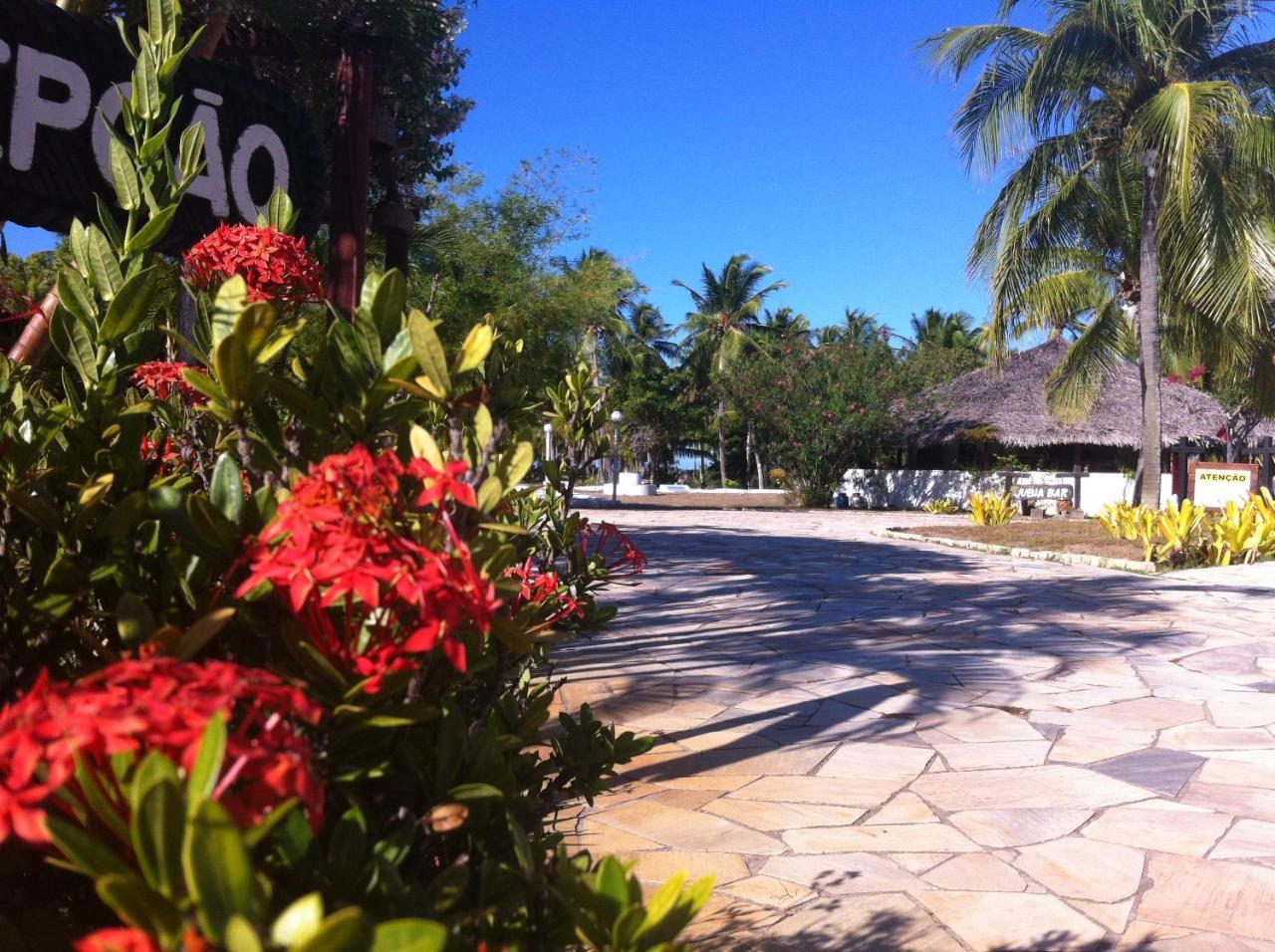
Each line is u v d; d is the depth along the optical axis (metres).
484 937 1.10
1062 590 9.75
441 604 0.90
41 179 3.48
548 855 1.56
